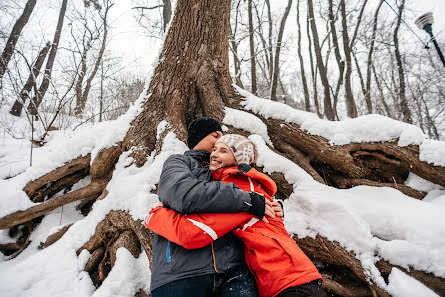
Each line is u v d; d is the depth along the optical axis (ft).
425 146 7.88
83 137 11.37
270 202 4.12
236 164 4.75
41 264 7.47
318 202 7.18
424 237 5.48
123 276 6.64
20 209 9.30
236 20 37.42
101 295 6.08
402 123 8.64
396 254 5.55
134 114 11.27
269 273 3.28
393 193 7.70
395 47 36.96
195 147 5.75
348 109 28.81
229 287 3.39
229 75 12.87
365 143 8.84
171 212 3.75
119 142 10.37
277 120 10.72
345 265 6.40
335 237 6.46
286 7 29.25
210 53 11.86
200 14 11.60
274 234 3.66
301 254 3.53
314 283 3.24
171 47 11.85
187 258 3.43
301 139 9.89
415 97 40.37
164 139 9.61
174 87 11.35
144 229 6.83
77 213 11.03
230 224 3.50
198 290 3.27
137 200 7.47
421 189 8.05
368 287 6.29
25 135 18.63
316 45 31.68
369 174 9.14
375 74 41.68
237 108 11.75
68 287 7.00
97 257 7.88
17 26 26.21
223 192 3.54
